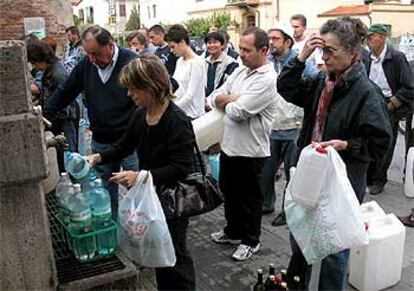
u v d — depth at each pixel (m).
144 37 8.22
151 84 2.49
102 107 3.68
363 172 2.69
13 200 1.98
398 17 20.00
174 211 2.57
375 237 3.18
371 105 2.55
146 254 2.43
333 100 2.68
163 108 2.57
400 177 5.79
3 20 12.16
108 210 2.50
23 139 1.93
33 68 4.70
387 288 3.34
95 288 2.29
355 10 23.53
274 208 4.79
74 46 9.32
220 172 3.91
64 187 2.53
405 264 3.65
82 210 2.40
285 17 25.56
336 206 2.48
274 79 3.54
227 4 27.69
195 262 3.77
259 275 2.80
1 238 1.98
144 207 2.40
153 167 2.64
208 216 4.72
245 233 3.82
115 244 2.52
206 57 5.91
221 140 3.84
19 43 1.91
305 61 2.84
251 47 3.49
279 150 4.58
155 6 39.66
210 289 3.38
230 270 3.63
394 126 5.09
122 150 2.83
